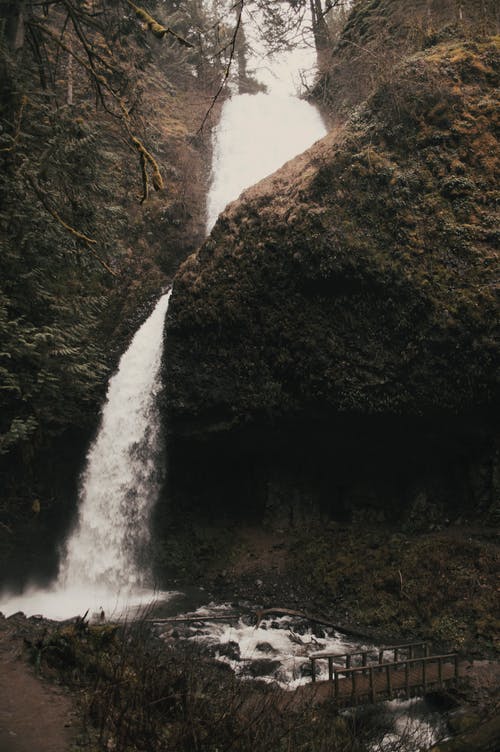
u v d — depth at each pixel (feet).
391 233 41.96
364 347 42.47
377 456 46.55
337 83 74.18
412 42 53.83
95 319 50.42
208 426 49.90
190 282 50.21
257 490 52.01
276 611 39.65
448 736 24.03
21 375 37.68
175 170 70.79
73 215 37.37
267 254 46.06
